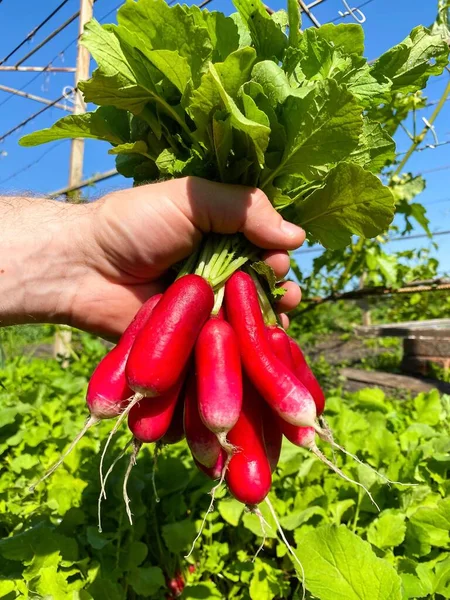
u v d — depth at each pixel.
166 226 0.24
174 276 0.29
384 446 0.36
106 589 0.27
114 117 0.27
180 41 0.21
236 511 0.33
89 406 0.21
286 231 0.23
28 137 0.27
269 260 0.24
